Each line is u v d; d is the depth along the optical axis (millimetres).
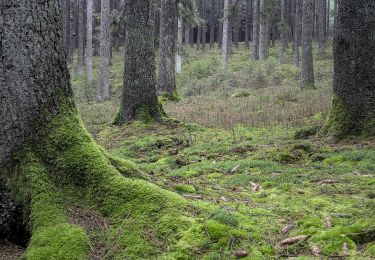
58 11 4086
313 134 8727
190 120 12594
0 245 3654
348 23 7961
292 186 5211
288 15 49375
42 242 3348
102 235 3465
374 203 4184
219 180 5820
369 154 6512
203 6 57406
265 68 29062
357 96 7941
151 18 11828
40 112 3936
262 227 3711
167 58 18641
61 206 3646
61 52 4117
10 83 3816
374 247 3168
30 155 3824
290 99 16844
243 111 14094
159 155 8375
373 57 7906
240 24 63531
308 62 21312
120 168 4242
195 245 3332
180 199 3898
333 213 3994
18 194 3727
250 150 8055
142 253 3287
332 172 5836
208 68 33875
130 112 11820
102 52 25250
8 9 3793
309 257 3156
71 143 3938
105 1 25000
